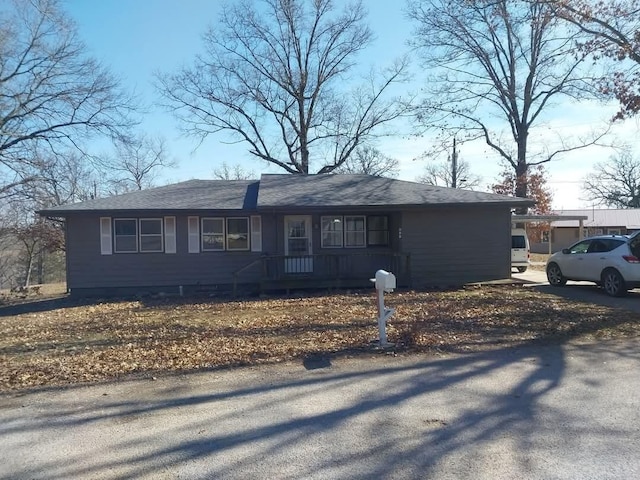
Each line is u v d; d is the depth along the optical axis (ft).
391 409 16.99
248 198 60.18
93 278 56.03
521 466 12.62
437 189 62.64
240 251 57.98
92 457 13.83
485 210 59.36
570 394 18.13
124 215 55.88
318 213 58.65
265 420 16.29
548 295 46.75
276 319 37.04
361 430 15.23
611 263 45.09
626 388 18.71
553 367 21.88
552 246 165.89
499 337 28.40
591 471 12.28
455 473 12.34
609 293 45.42
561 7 53.16
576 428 14.96
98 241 56.08
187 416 16.85
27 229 109.81
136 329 34.81
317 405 17.58
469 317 35.14
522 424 15.37
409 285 56.29
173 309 44.65
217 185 67.00
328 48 112.88
